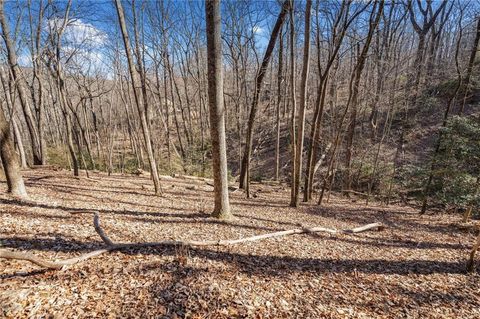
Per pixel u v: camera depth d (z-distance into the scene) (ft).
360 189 49.26
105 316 9.62
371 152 52.75
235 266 14.79
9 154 21.54
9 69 46.01
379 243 21.90
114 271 12.55
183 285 12.08
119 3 25.85
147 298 10.90
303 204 36.17
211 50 19.70
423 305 13.15
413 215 33.06
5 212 18.02
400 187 45.50
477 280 16.02
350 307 12.34
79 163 59.16
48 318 9.17
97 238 16.16
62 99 38.01
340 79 54.19
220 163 22.62
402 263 17.89
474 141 25.77
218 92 20.70
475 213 30.40
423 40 60.75
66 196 26.43
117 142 86.53
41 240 14.73
